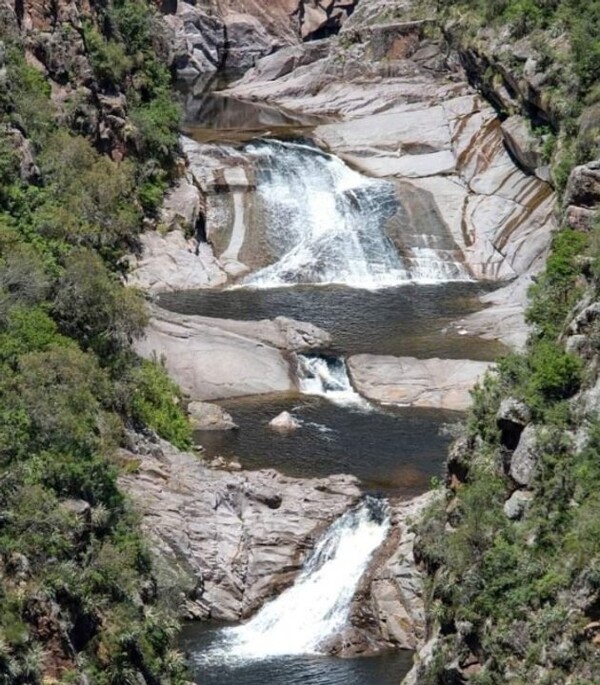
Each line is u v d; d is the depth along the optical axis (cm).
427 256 8100
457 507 4256
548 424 4100
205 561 4759
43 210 6228
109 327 5581
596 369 4159
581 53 8069
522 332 6775
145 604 4150
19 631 3588
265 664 4381
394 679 4291
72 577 3866
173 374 6181
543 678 3378
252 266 8106
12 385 4416
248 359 6338
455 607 3862
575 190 5634
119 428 5012
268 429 5806
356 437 5716
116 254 7231
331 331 6950
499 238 8150
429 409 6038
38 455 4181
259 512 4991
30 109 7056
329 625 4603
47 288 5425
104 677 3791
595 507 3669
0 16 7550
